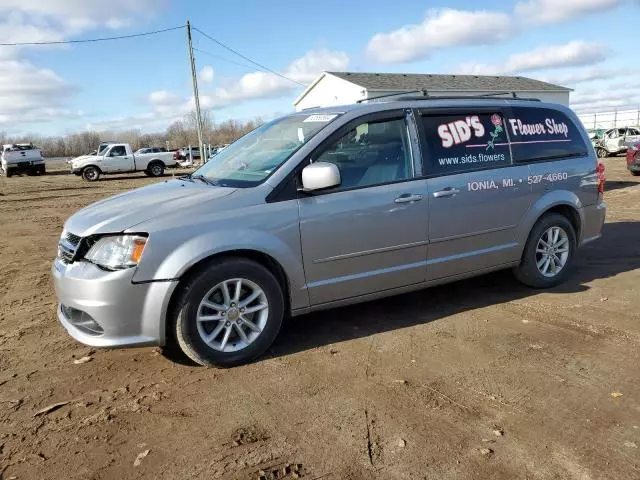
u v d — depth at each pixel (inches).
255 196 154.2
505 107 204.2
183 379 148.1
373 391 138.2
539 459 109.2
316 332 178.4
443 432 119.3
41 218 523.5
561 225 215.3
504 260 203.0
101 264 141.3
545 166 209.3
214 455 113.7
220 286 148.6
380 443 116.0
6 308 218.2
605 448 112.3
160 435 121.7
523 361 153.3
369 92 1195.9
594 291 213.5
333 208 161.9
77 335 146.3
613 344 162.9
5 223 492.7
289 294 160.4
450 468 107.1
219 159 195.3
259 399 135.9
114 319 140.2
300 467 108.9
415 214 175.9
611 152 1211.2
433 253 183.6
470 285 225.9
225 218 148.7
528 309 195.5
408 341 169.2
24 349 173.0
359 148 170.7
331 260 163.8
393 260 175.5
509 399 132.7
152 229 141.4
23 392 143.8
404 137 179.2
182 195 158.9
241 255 152.6
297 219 156.8
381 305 203.5
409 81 1304.1
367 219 167.3
